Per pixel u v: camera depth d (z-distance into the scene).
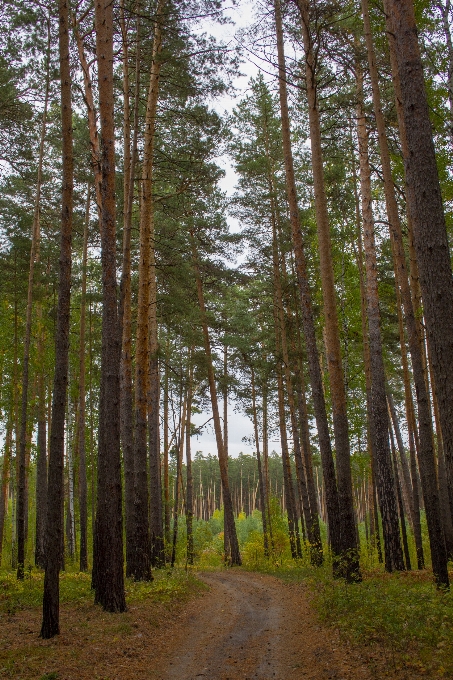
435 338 6.12
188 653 8.26
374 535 20.39
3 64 14.55
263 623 10.62
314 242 21.45
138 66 13.08
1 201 20.03
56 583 8.57
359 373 23.42
